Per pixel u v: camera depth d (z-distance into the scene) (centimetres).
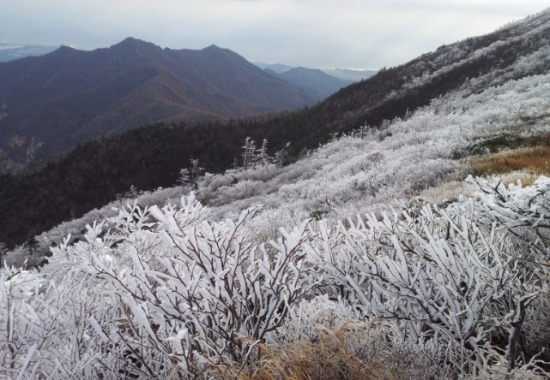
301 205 1359
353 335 210
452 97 5672
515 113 1916
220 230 238
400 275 236
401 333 226
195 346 212
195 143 10250
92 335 238
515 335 204
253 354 212
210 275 213
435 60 8769
